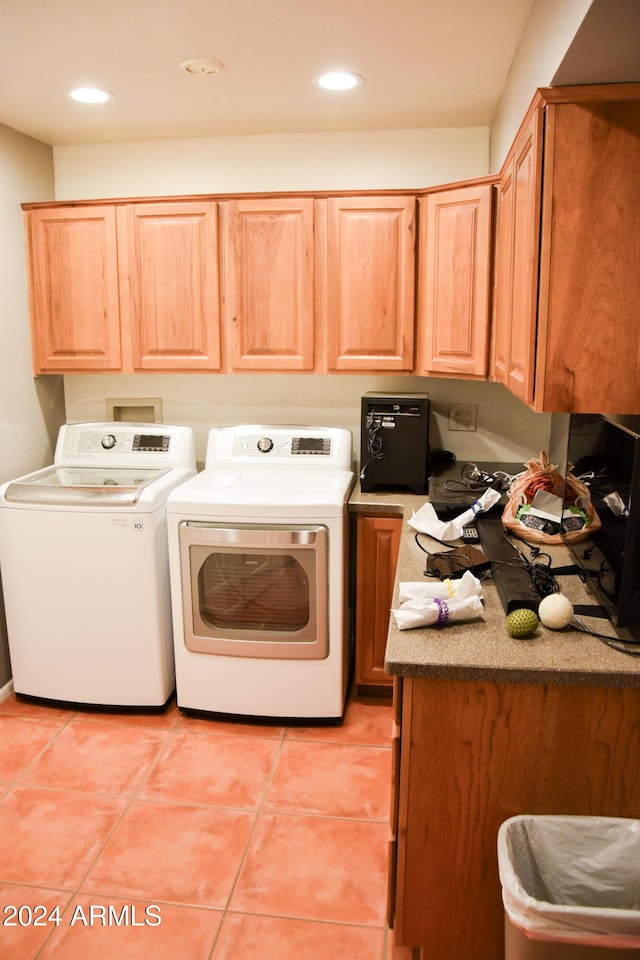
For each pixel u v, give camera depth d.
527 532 2.35
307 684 2.82
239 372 3.10
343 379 3.40
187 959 1.85
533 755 1.62
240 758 2.68
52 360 3.23
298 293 3.00
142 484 2.89
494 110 2.92
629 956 1.38
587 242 1.72
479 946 1.75
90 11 2.02
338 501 2.70
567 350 1.77
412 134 3.18
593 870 1.61
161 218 3.03
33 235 3.15
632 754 1.60
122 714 2.98
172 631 3.00
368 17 2.07
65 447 3.33
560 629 1.72
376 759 2.66
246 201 2.96
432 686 1.62
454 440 3.37
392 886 1.78
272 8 2.02
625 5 1.35
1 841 2.26
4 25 2.11
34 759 2.67
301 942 1.90
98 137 3.24
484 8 2.02
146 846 2.23
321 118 3.01
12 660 3.04
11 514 2.87
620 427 1.64
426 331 2.97
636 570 1.55
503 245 2.44
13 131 3.08
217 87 2.64
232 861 2.17
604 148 1.68
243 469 3.18
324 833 2.28
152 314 3.10
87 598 2.87
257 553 2.72
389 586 2.94
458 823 1.68
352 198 2.91
